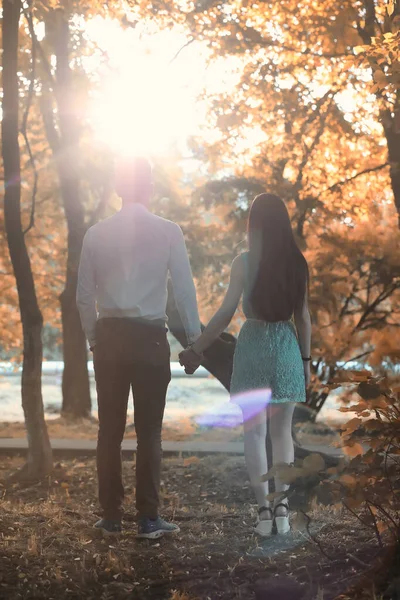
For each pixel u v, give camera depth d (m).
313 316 14.56
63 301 15.49
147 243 4.59
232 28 11.26
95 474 6.87
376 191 14.30
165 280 4.64
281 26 11.43
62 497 5.94
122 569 3.87
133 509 5.38
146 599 3.51
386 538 3.86
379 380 3.56
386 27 8.49
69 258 14.87
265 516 4.45
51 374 29.89
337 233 14.66
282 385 4.45
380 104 7.94
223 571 3.83
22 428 12.62
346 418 14.44
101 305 4.61
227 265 16.75
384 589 3.24
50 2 7.32
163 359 4.59
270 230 4.48
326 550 3.95
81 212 14.68
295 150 13.49
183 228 16.55
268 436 5.86
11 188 6.75
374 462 3.44
